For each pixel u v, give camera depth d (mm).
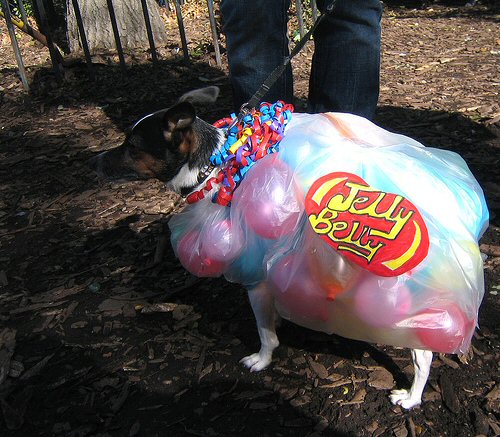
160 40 4141
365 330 1154
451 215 1146
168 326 1605
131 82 3455
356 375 1386
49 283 1827
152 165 1415
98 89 3400
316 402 1327
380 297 1078
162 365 1475
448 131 2521
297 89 3092
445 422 1250
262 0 1698
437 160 1278
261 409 1324
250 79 1833
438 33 4242
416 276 1063
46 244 2025
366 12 1728
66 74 3590
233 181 1280
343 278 1109
